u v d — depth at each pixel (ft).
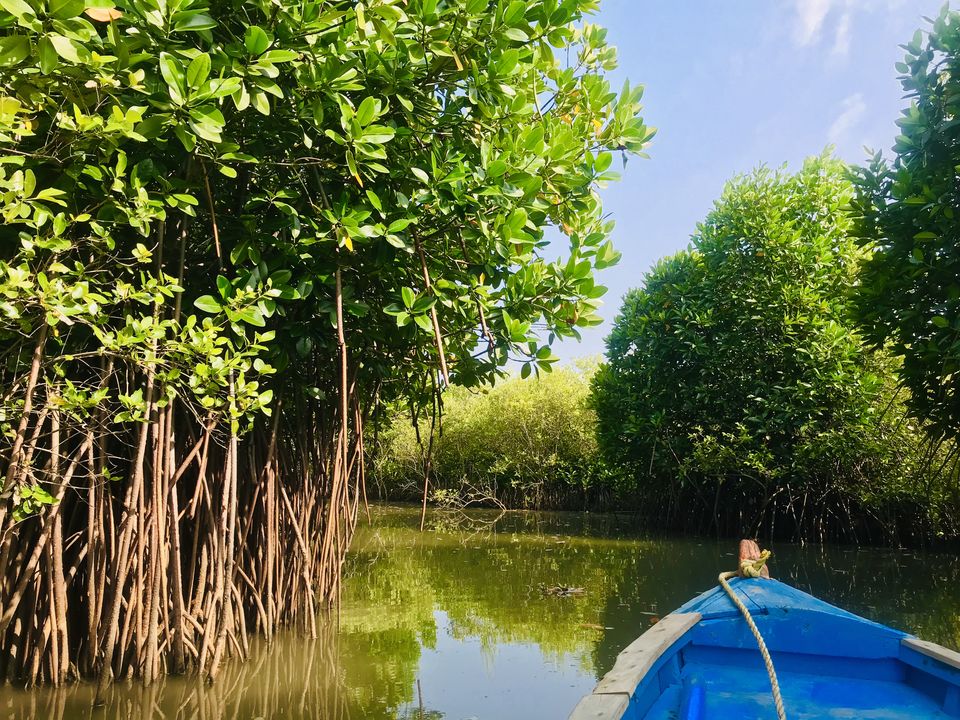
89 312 10.88
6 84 9.75
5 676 13.16
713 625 12.52
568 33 15.30
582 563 30.96
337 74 12.41
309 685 13.66
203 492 15.42
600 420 55.98
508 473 74.38
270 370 13.37
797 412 41.29
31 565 12.80
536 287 16.10
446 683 13.85
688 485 48.78
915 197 19.22
